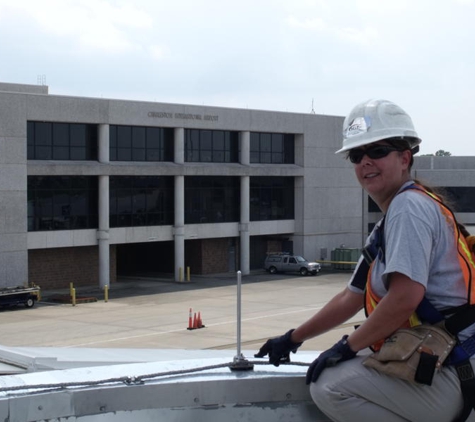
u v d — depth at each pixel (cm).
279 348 378
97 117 4819
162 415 362
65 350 752
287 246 6150
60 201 4784
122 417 356
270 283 5278
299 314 3947
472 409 324
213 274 5759
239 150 5659
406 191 334
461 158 7825
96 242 4931
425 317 330
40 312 4103
